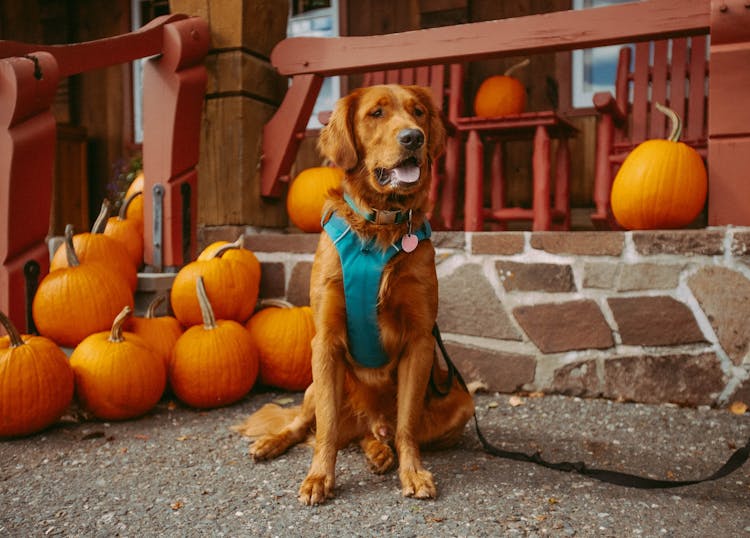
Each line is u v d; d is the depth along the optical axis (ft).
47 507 6.95
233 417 10.40
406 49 12.86
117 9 23.47
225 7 13.79
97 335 10.26
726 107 10.37
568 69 18.34
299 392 12.09
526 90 18.84
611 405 10.56
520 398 11.09
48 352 9.32
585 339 10.95
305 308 12.19
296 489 7.38
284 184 14.75
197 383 10.54
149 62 12.93
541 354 11.24
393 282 7.82
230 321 11.26
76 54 11.44
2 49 10.56
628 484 7.11
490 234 11.51
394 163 7.72
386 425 8.29
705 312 10.27
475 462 8.23
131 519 6.63
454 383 9.04
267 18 14.55
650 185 10.84
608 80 18.94
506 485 7.42
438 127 8.95
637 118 15.10
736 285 10.09
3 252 10.42
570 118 18.29
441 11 19.54
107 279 10.83
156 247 13.01
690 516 6.56
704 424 9.53
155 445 8.99
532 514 6.62
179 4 14.20
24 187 10.48
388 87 8.55
